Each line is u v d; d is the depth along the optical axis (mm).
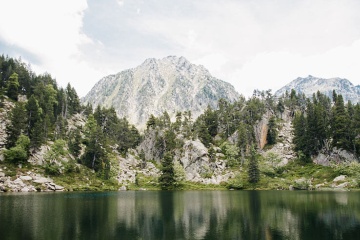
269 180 161125
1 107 172375
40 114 173250
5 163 129125
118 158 191375
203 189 159625
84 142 183250
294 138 196125
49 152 139375
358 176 136625
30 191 118875
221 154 194500
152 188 160625
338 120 173500
